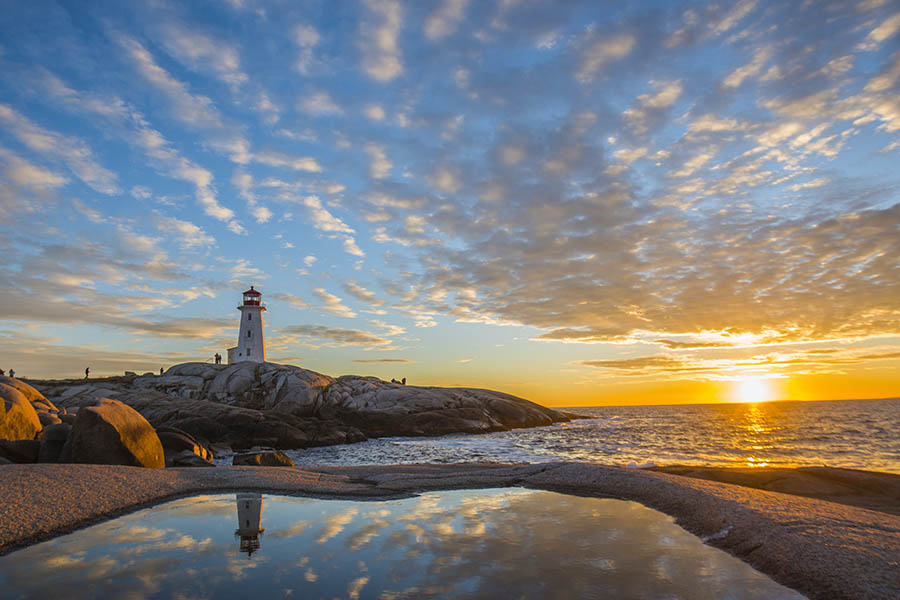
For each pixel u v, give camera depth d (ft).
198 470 50.62
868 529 28.02
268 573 21.74
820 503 34.91
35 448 58.80
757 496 36.94
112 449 54.44
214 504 37.73
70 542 26.99
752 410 496.23
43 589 19.99
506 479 48.14
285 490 43.42
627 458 100.01
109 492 38.14
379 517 33.12
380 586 20.16
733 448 118.01
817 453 107.96
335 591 19.62
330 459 106.32
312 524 31.04
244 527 30.27
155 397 152.76
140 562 23.32
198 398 171.01
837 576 21.63
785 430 182.70
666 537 28.04
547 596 19.20
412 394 188.55
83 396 155.33
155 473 46.57
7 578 21.30
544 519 32.45
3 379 97.60
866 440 139.23
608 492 42.11
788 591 20.38
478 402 202.28
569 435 168.35
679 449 117.50
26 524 29.50
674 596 19.48
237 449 127.24
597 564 23.13
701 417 318.24
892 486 44.96
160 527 30.35
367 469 60.23
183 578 21.15
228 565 22.84
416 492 43.09
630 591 19.88
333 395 179.22
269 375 180.75
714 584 20.92
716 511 32.71
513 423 201.98
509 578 21.16
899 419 249.75
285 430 135.23
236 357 213.25
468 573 21.79
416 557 24.04
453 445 133.28
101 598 18.94
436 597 19.04
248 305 216.54
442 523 31.32
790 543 25.76
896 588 20.52
